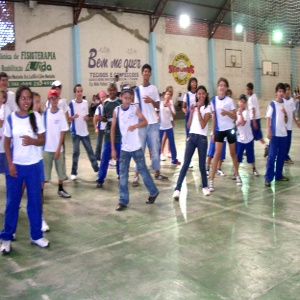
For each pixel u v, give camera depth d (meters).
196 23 21.97
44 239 3.73
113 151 4.98
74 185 6.12
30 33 16.14
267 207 4.73
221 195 5.34
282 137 5.80
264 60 22.66
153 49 20.16
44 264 3.28
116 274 3.06
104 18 18.31
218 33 23.02
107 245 3.66
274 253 3.38
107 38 18.52
